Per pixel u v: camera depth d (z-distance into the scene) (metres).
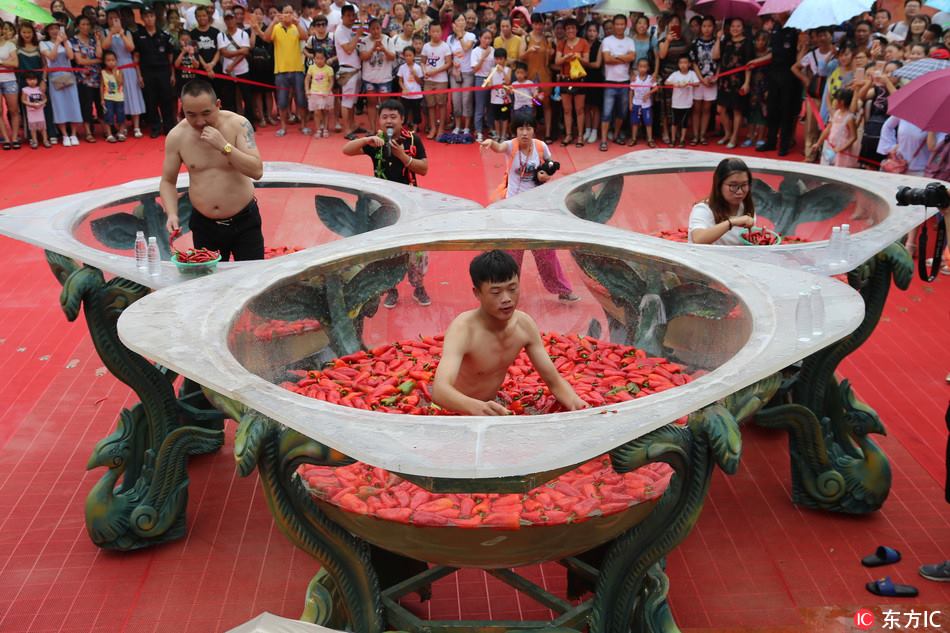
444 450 2.58
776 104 12.16
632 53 12.48
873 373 6.59
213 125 5.32
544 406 4.15
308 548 3.31
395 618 3.66
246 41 13.59
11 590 4.45
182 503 4.79
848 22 11.91
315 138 13.37
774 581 4.46
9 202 10.48
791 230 6.29
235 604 4.34
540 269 4.78
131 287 4.63
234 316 3.63
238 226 5.65
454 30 13.12
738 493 5.23
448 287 4.96
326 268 4.32
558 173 11.59
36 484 5.32
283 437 3.06
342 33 13.14
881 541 4.77
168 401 4.90
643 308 4.56
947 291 8.09
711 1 12.46
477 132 13.23
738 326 3.76
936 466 5.42
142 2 13.12
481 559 3.31
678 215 6.60
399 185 5.96
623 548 3.37
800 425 4.86
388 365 4.61
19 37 12.73
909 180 5.79
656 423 2.73
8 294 8.08
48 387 6.47
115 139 13.41
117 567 4.63
